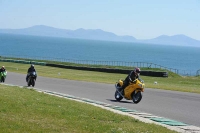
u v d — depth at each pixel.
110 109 23.75
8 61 119.12
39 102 22.84
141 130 16.23
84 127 16.11
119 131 15.68
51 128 15.39
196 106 28.92
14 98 23.17
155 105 28.83
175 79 69.25
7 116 17.16
